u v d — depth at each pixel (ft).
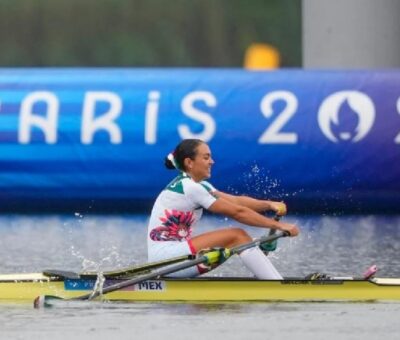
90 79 190.29
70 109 189.06
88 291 120.88
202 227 178.29
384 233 173.37
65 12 479.00
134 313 114.52
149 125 188.34
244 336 105.19
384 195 189.47
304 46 234.58
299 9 490.90
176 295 119.96
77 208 192.65
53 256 154.40
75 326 109.29
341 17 226.17
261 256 121.39
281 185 188.44
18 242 165.99
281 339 104.17
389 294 119.75
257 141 187.52
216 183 187.73
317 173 188.03
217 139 187.52
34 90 189.88
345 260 151.02
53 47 476.95
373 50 225.97
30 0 476.95
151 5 483.10
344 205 190.19
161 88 189.16
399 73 190.39
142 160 188.65
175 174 188.34
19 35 476.13
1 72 191.42
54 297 118.01
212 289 119.65
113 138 188.96
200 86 188.96
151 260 123.24
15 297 121.60
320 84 189.06
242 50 486.79
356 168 188.34
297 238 168.76
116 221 185.78
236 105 188.03
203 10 486.38
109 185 189.88
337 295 119.55
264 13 489.26
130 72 190.70
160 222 123.03
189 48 484.33
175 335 105.60
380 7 225.35
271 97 188.44
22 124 189.67
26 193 191.21
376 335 105.81
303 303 118.93
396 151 188.55
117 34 481.05
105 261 150.41
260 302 119.44
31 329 108.06
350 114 188.03
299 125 187.83
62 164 189.78
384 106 188.55
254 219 121.70
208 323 110.22
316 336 105.19
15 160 190.08
